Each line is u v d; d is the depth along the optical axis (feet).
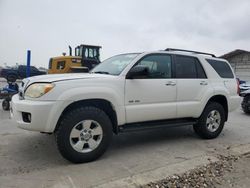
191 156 15.26
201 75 18.75
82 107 13.65
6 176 11.91
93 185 11.23
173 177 12.30
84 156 13.52
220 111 19.45
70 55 51.16
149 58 16.29
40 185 11.12
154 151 15.99
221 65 20.43
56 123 12.88
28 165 13.21
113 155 15.06
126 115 14.92
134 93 15.15
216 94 19.11
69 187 11.00
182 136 19.79
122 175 12.32
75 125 13.16
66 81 13.19
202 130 18.72
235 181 12.32
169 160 14.48
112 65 16.65
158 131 20.99
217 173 13.06
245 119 29.01
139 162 14.06
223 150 16.61
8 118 24.26
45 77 13.74
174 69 17.28
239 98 21.07
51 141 17.02
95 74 15.21
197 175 12.68
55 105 12.69
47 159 14.06
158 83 16.14
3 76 88.74
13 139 17.34
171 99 16.84
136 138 18.80
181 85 17.24
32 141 16.96
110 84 14.29
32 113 12.58
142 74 14.99
